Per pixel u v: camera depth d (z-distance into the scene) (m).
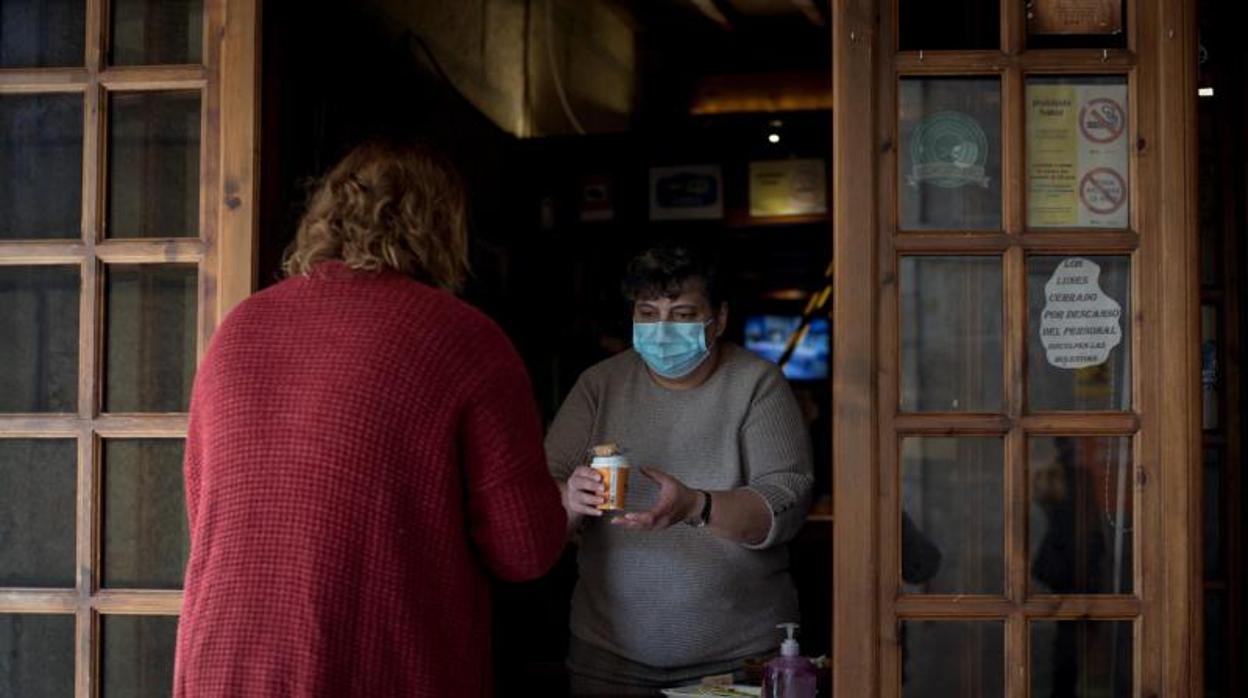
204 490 1.74
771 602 2.58
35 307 2.49
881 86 2.33
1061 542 2.29
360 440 1.68
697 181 6.13
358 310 1.75
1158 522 2.26
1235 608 3.41
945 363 2.32
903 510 2.30
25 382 2.48
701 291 2.53
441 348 1.74
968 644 2.29
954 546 2.30
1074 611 2.27
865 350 2.29
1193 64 2.30
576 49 6.63
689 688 2.36
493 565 1.81
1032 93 2.33
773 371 2.63
